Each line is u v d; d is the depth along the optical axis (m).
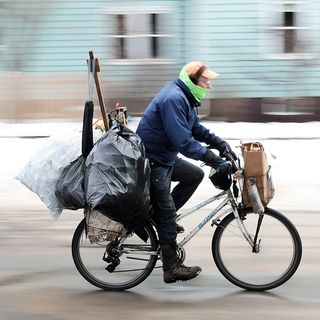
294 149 38.81
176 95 16.05
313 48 52.47
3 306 15.75
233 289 16.91
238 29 52.19
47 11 52.78
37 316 15.09
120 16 53.53
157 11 53.22
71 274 18.11
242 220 16.81
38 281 17.55
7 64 53.00
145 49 53.94
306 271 18.25
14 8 52.41
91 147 15.96
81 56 53.59
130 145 15.64
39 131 44.91
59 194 15.76
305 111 52.34
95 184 15.33
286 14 52.38
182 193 17.27
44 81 50.06
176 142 16.00
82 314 15.22
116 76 53.69
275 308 15.54
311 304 15.80
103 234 15.95
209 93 52.38
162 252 16.41
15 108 49.84
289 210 25.14
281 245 16.81
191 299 16.19
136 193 15.31
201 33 52.19
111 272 16.50
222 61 52.50
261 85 52.50
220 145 17.03
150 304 15.85
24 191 28.52
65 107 50.16
